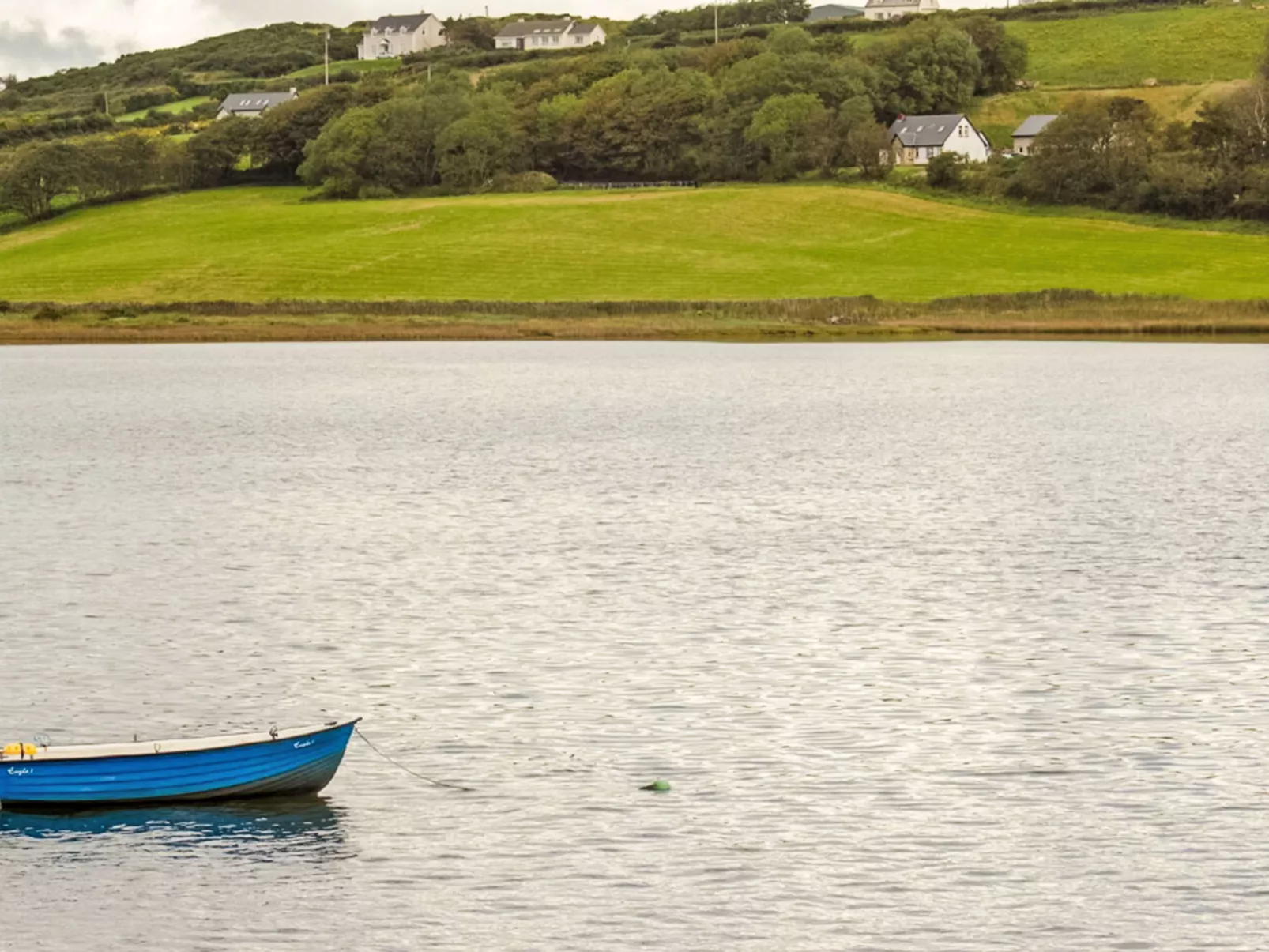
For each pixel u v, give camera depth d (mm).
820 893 36188
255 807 41312
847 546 78562
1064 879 36781
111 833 39438
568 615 63281
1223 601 65188
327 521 87688
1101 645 57844
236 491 100375
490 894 36094
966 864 37625
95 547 79375
